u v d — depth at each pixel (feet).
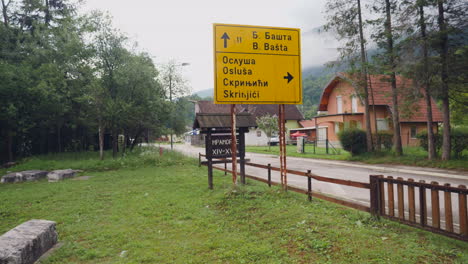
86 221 21.85
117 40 71.05
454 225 18.43
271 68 27.94
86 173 51.62
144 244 16.69
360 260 13.28
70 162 60.44
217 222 20.36
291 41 28.50
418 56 51.85
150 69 72.49
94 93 64.03
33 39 72.18
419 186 15.80
